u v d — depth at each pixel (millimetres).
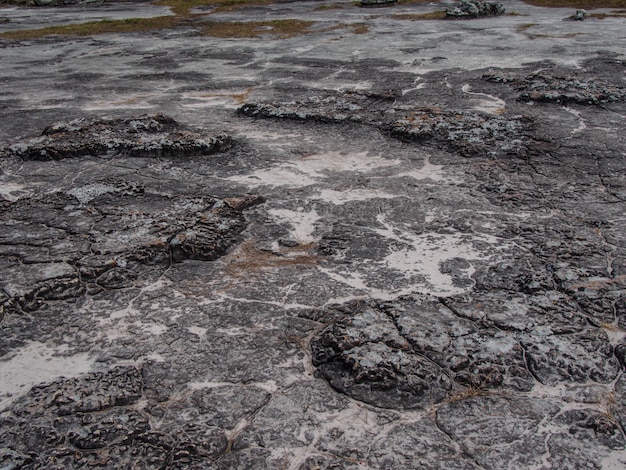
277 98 7051
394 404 2334
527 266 3240
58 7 19328
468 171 4625
